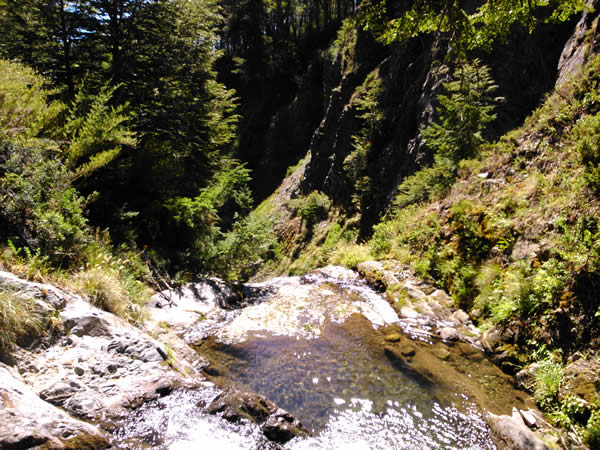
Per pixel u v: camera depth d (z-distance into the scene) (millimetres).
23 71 6973
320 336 5770
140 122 10828
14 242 4492
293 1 53875
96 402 3098
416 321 6316
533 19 5234
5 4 9891
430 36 18391
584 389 3738
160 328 5383
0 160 5098
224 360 4934
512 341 5066
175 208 10719
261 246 11445
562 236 5262
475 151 10688
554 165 6824
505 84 13422
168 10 11539
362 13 5238
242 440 3158
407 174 16484
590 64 7801
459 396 4203
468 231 7750
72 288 4414
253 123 46812
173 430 3084
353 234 20500
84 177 7348
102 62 11742
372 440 3443
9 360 3051
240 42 53906
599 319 4117
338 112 27641
